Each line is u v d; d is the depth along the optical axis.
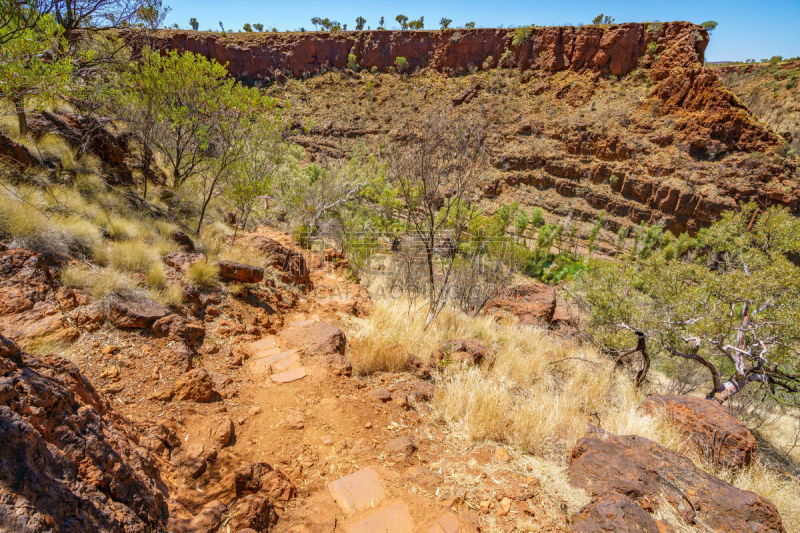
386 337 4.93
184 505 2.15
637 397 5.84
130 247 4.70
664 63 56.22
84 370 2.93
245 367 3.85
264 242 7.14
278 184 15.75
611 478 2.73
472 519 2.31
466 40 71.75
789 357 7.44
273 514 2.21
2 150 5.10
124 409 2.72
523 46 68.06
